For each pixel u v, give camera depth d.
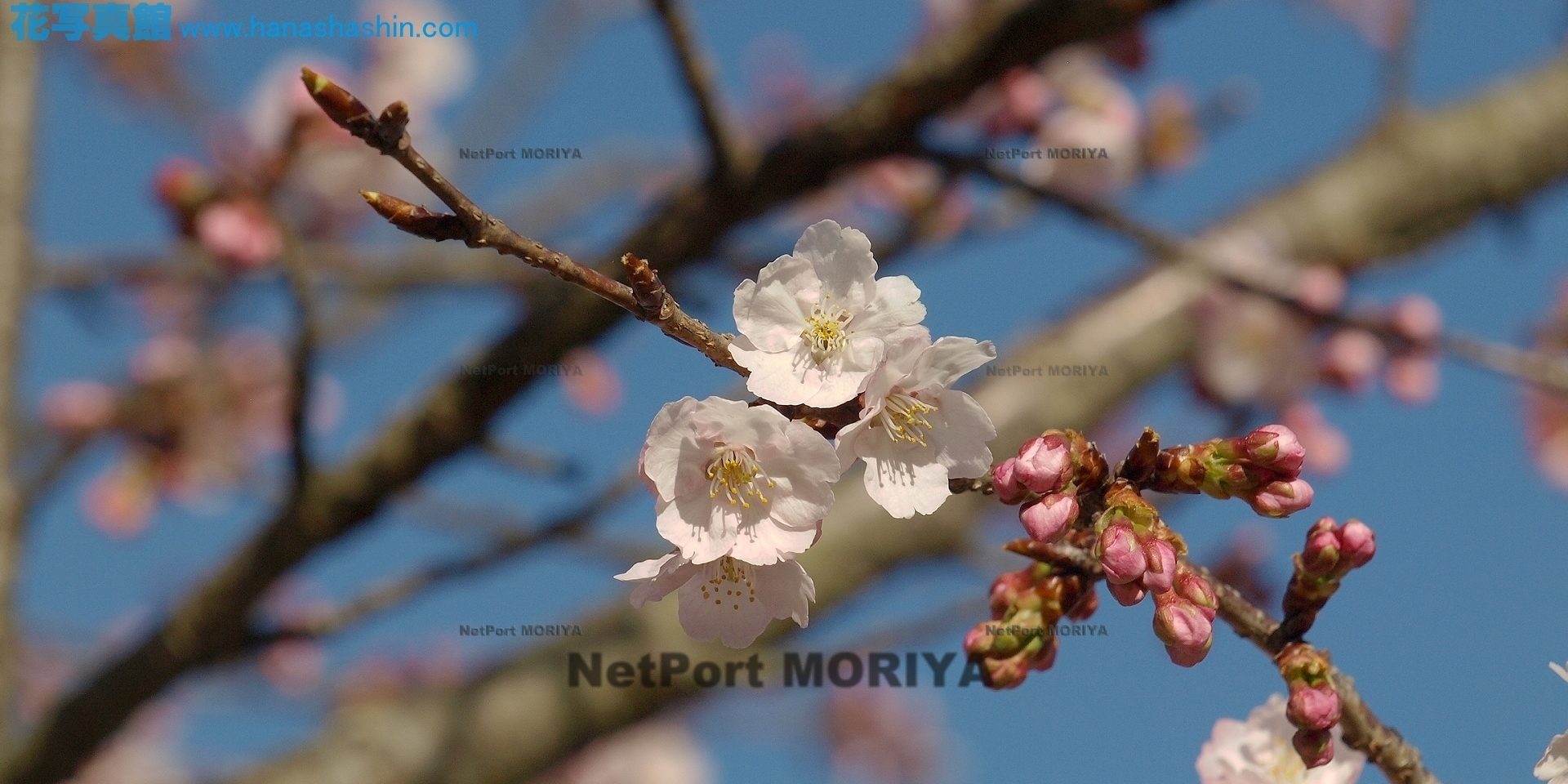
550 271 1.93
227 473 6.03
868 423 2.13
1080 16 4.03
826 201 5.73
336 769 5.25
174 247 4.89
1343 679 2.31
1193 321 6.09
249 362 6.29
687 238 4.44
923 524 5.64
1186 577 2.08
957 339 2.08
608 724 5.35
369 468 4.57
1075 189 5.54
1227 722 2.61
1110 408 6.10
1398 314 5.73
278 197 4.80
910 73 4.19
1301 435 5.77
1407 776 2.29
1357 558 2.19
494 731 5.32
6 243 4.75
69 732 4.82
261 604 4.73
